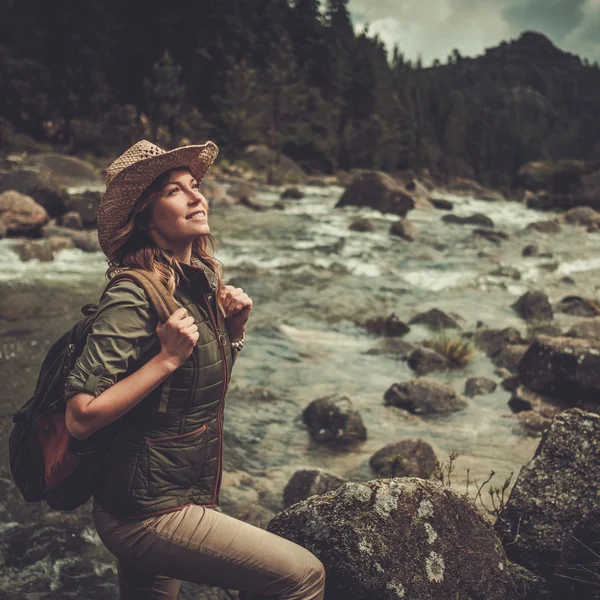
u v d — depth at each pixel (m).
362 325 8.37
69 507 1.80
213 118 41.16
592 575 2.40
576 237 18.64
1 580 3.22
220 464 1.89
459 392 6.23
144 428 1.71
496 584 2.35
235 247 13.56
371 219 19.61
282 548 1.84
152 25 46.53
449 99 75.06
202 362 1.74
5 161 23.38
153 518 1.74
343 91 53.28
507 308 9.73
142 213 1.81
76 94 36.06
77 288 9.37
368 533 2.23
